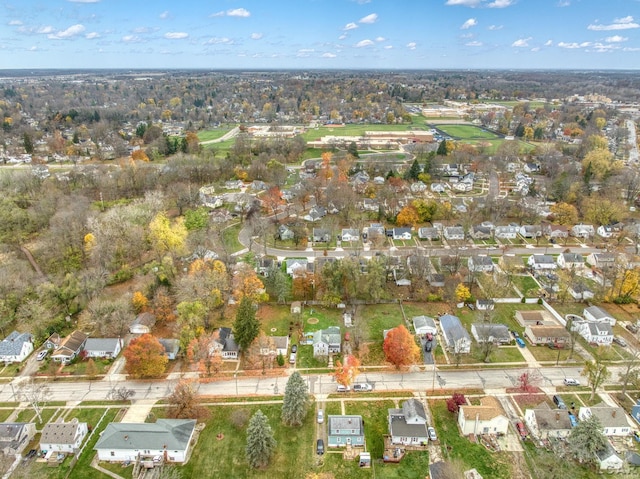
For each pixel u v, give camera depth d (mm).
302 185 189250
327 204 176750
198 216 152875
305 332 100625
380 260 117062
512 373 87938
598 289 114625
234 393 83000
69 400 81125
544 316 105562
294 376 76375
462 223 155125
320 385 84938
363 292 114250
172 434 69688
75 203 154875
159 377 87188
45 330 98562
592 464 67500
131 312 103125
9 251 131125
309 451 70562
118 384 85375
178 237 126438
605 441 67125
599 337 96312
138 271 125188
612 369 89125
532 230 151875
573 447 67438
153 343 85750
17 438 70312
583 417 75375
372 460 68812
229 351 92438
